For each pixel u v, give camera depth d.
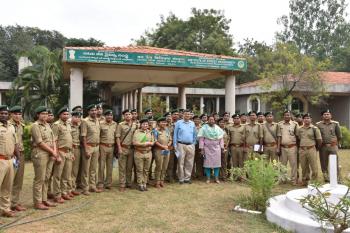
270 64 21.41
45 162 6.40
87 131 7.66
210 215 6.22
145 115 8.61
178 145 9.05
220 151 9.17
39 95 18.23
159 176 8.56
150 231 5.38
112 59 11.11
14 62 37.22
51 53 18.06
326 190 5.91
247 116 9.84
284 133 9.02
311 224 5.07
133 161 8.44
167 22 33.78
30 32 44.97
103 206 6.71
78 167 7.66
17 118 6.27
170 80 17.84
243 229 5.48
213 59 12.14
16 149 6.01
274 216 5.70
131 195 7.66
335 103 23.72
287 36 46.28
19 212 6.25
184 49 30.83
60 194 6.96
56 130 6.89
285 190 8.30
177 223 5.76
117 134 8.18
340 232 4.30
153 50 12.95
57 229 5.40
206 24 32.03
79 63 11.02
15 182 6.32
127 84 21.00
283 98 20.41
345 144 18.38
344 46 43.38
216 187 8.59
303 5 45.59
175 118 9.74
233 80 12.98
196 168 9.88
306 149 8.75
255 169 6.51
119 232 5.32
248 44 37.88
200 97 28.27
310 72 19.75
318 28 45.00
